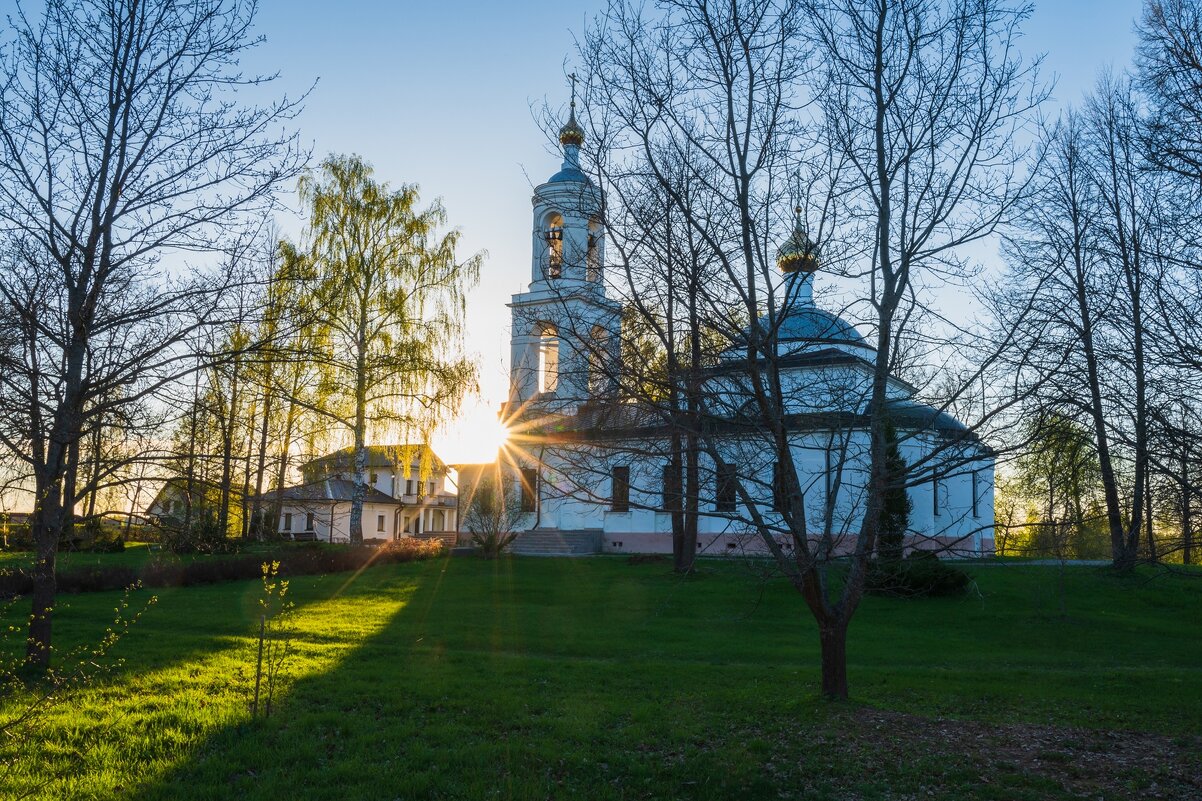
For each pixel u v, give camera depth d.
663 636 20.80
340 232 34.81
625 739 11.24
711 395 11.20
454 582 30.28
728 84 11.23
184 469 13.73
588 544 40.50
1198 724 12.68
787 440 11.59
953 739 11.49
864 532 12.38
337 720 11.70
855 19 11.46
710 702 13.27
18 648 16.64
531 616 23.53
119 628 19.78
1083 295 11.85
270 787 9.19
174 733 10.89
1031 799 9.34
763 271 10.98
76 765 9.73
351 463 34.81
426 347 34.94
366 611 23.91
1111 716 13.16
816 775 10.05
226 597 26.38
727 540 37.28
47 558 14.07
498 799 9.10
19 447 13.09
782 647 19.56
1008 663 18.73
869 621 23.59
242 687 13.61
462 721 11.97
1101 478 14.71
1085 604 25.80
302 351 13.60
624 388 10.98
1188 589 27.00
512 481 38.44
